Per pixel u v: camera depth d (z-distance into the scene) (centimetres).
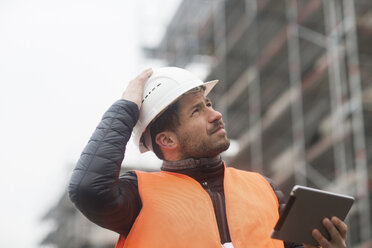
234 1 1340
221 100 1394
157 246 146
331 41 998
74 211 2094
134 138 181
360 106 889
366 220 912
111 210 149
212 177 166
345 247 140
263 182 173
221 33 1398
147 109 173
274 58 1218
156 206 154
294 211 137
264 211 159
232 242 150
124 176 166
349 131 929
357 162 919
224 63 1396
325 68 1022
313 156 1077
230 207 156
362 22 960
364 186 888
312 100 1184
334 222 141
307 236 142
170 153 172
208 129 168
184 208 153
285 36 1124
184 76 175
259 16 1262
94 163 148
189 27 1577
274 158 1471
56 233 2428
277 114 1296
